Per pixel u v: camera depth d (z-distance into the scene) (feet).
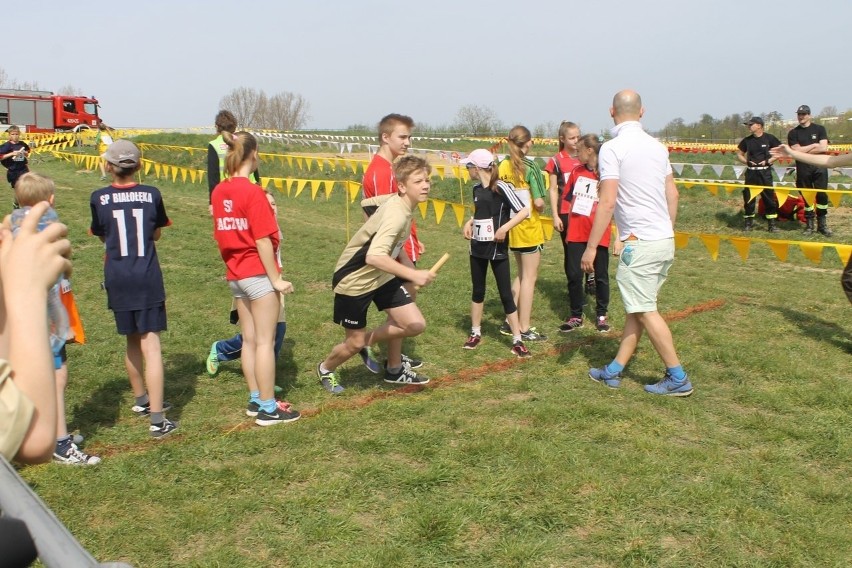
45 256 3.79
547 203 48.80
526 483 12.20
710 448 13.92
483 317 24.23
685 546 10.53
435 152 66.80
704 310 24.85
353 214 51.29
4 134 110.01
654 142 16.55
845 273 20.43
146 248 14.52
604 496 11.79
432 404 16.11
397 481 12.32
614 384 17.40
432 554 10.22
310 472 12.67
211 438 14.37
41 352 3.64
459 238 42.80
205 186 61.57
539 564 10.05
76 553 2.67
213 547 10.49
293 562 10.09
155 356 14.64
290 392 17.25
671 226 16.53
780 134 120.67
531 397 16.63
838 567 9.99
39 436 3.58
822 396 16.44
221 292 26.89
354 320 16.30
